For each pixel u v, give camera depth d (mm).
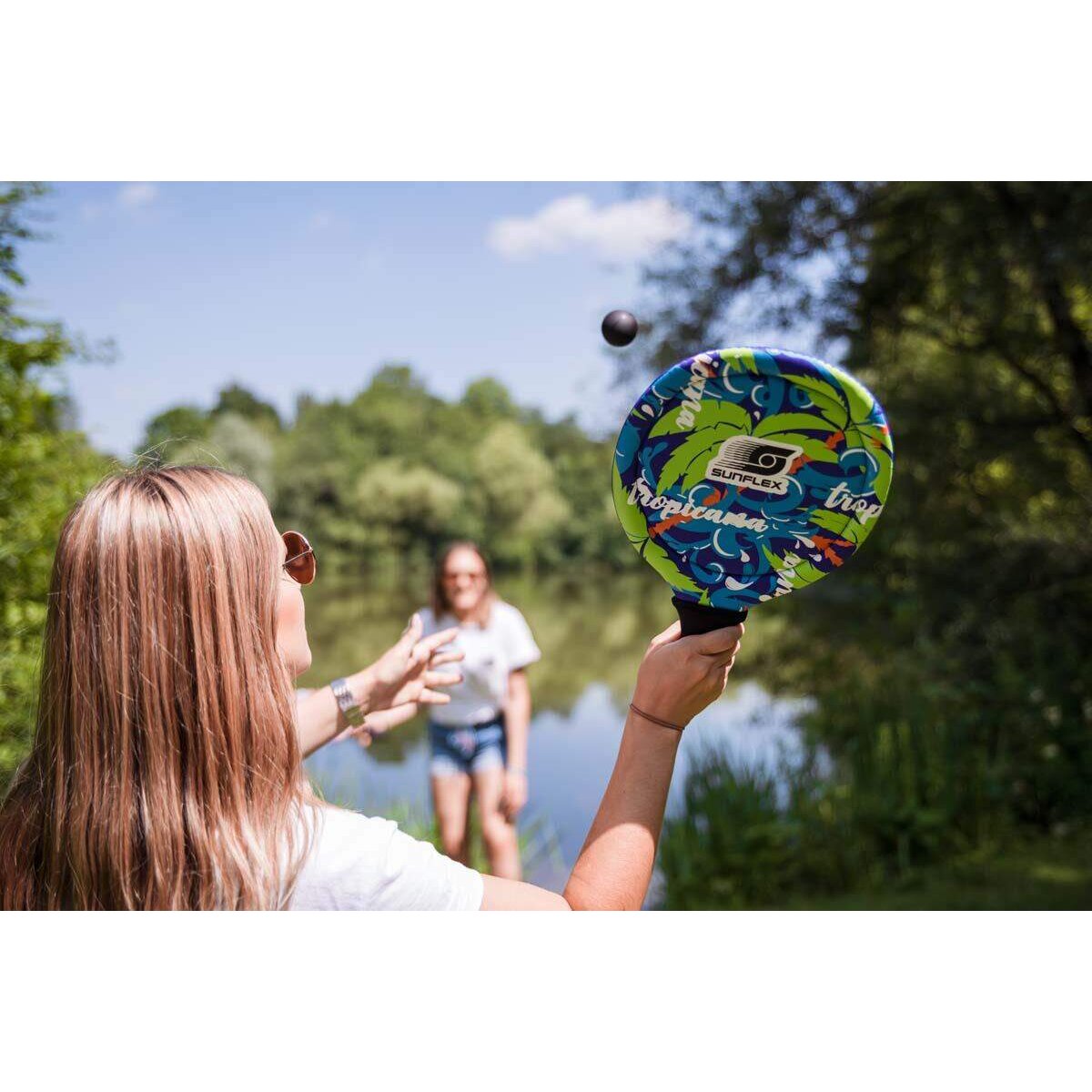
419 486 40438
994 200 5078
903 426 5625
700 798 4672
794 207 5711
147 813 859
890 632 5875
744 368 897
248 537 925
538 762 8430
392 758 7254
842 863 4465
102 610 881
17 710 2619
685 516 969
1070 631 5418
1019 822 5105
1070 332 5266
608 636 20828
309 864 866
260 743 895
